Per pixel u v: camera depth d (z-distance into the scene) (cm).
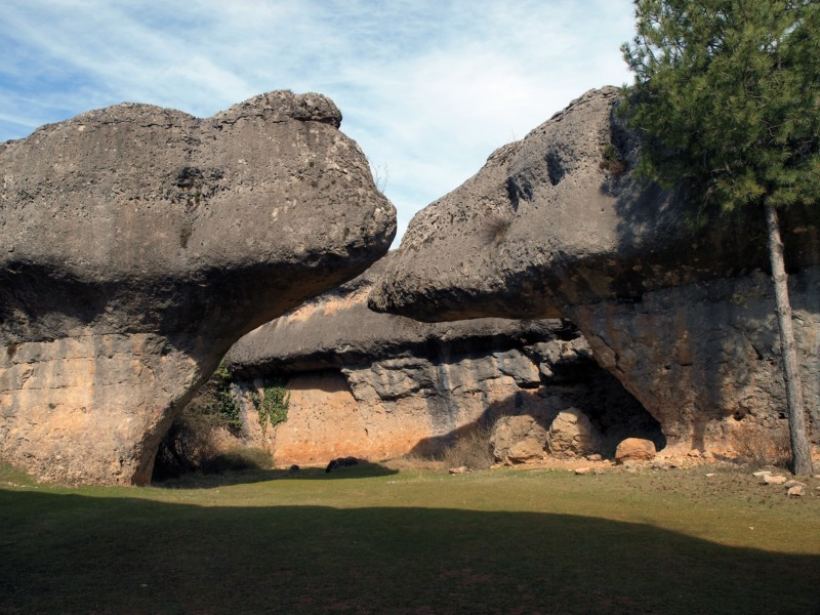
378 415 2717
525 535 864
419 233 1889
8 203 1491
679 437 1515
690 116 1242
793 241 1322
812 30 1200
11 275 1483
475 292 1692
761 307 1386
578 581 684
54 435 1510
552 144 1611
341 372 2823
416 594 667
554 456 1756
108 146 1492
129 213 1473
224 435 3062
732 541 817
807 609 596
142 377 1537
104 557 829
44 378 1548
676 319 1483
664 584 668
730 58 1212
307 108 1545
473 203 1808
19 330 1572
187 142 1527
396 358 2608
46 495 1266
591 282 1541
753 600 621
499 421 1912
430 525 941
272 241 1455
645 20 1350
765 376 1382
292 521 991
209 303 1544
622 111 1413
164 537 910
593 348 1608
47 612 650
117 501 1202
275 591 690
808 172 1188
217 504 1201
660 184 1338
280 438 3022
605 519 952
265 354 2986
